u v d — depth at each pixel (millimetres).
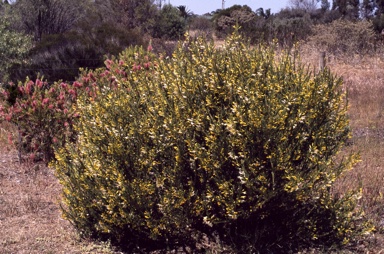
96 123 4652
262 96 4234
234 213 4188
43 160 7293
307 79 4484
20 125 7098
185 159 4352
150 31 22891
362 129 8781
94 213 4664
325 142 4500
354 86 11945
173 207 4336
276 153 4129
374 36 19766
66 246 4754
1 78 13211
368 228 4586
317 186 4422
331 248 4578
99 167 4492
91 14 20547
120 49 14148
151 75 4898
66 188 4797
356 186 5727
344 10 38156
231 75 4375
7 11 18266
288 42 17406
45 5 18500
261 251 4555
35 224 5266
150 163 4391
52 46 13602
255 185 4238
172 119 4266
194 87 4398
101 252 4656
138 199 4355
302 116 4242
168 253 4625
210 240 4762
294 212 4656
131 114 4543
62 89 7625
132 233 4746
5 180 6496
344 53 17875
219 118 4195
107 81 6438
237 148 4215
